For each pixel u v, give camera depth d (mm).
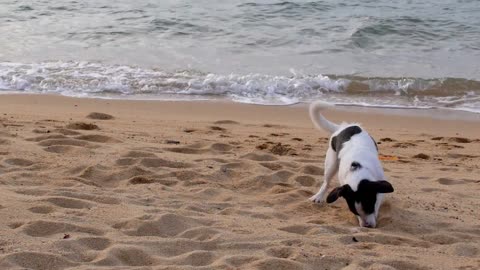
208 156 4855
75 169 4438
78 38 9492
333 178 4566
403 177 4738
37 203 3898
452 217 4102
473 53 9250
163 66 8133
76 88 7152
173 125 5828
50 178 4312
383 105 7027
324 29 10344
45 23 10344
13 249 3439
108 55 8586
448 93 7508
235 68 8141
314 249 3627
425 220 4051
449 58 8961
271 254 3566
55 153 4715
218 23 10633
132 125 5727
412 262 3535
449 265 3545
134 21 10586
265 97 7176
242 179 4477
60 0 12000
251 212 4027
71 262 3395
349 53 9148
